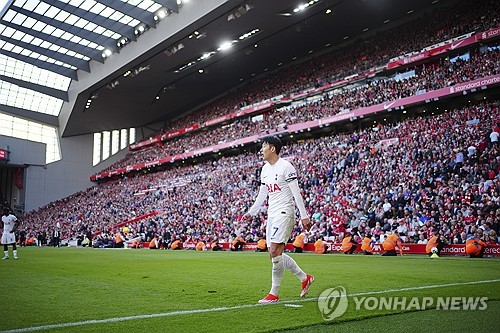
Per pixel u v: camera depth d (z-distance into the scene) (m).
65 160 61.50
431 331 3.68
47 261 15.66
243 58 50.78
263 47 48.31
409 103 33.75
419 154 26.77
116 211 49.34
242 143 46.12
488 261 13.95
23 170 58.62
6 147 56.12
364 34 47.53
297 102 47.09
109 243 36.81
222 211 35.53
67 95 55.19
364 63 42.56
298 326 4.00
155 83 53.59
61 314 4.85
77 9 38.41
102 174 62.09
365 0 39.16
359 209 24.55
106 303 5.67
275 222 5.66
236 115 51.19
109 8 38.78
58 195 60.62
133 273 10.45
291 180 5.65
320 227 24.36
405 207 22.61
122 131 66.88
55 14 39.91
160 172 55.50
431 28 39.62
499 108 27.58
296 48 49.88
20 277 9.52
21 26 41.81
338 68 45.34
